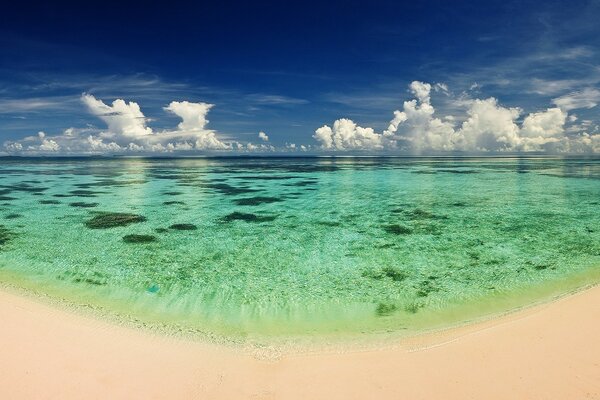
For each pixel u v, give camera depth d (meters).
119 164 90.31
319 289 9.04
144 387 4.73
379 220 17.23
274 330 6.77
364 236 14.23
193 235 14.48
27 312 7.02
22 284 9.22
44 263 10.96
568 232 14.55
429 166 70.56
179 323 7.05
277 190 29.38
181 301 8.28
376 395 4.49
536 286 9.02
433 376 4.82
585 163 82.25
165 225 16.27
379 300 8.34
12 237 14.05
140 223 16.69
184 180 39.22
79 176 45.16
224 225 16.28
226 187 31.75
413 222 16.72
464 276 9.84
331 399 4.45
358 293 8.77
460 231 14.89
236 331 6.71
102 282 9.45
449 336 6.11
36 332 6.15
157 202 22.95
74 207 20.97
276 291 8.91
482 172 49.81
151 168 67.56
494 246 12.66
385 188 30.38
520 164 77.50
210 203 22.55
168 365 5.27
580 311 6.35
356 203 22.36
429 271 10.29
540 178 38.81
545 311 6.46
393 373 4.95
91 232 14.94
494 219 17.22
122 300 8.28
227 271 10.38
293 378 4.91
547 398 4.30
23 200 23.58
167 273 10.18
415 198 24.25
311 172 52.88
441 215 18.33
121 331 6.46
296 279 9.74
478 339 5.69
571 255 11.51
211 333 6.59
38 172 53.28
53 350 5.59
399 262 11.10
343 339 6.31
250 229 15.50
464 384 4.62
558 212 18.86
